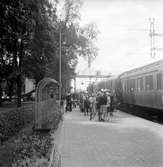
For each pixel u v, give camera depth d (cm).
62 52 3688
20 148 890
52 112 1788
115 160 916
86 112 2883
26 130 1486
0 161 681
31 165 743
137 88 2688
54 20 2034
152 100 2236
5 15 1228
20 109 1611
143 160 912
